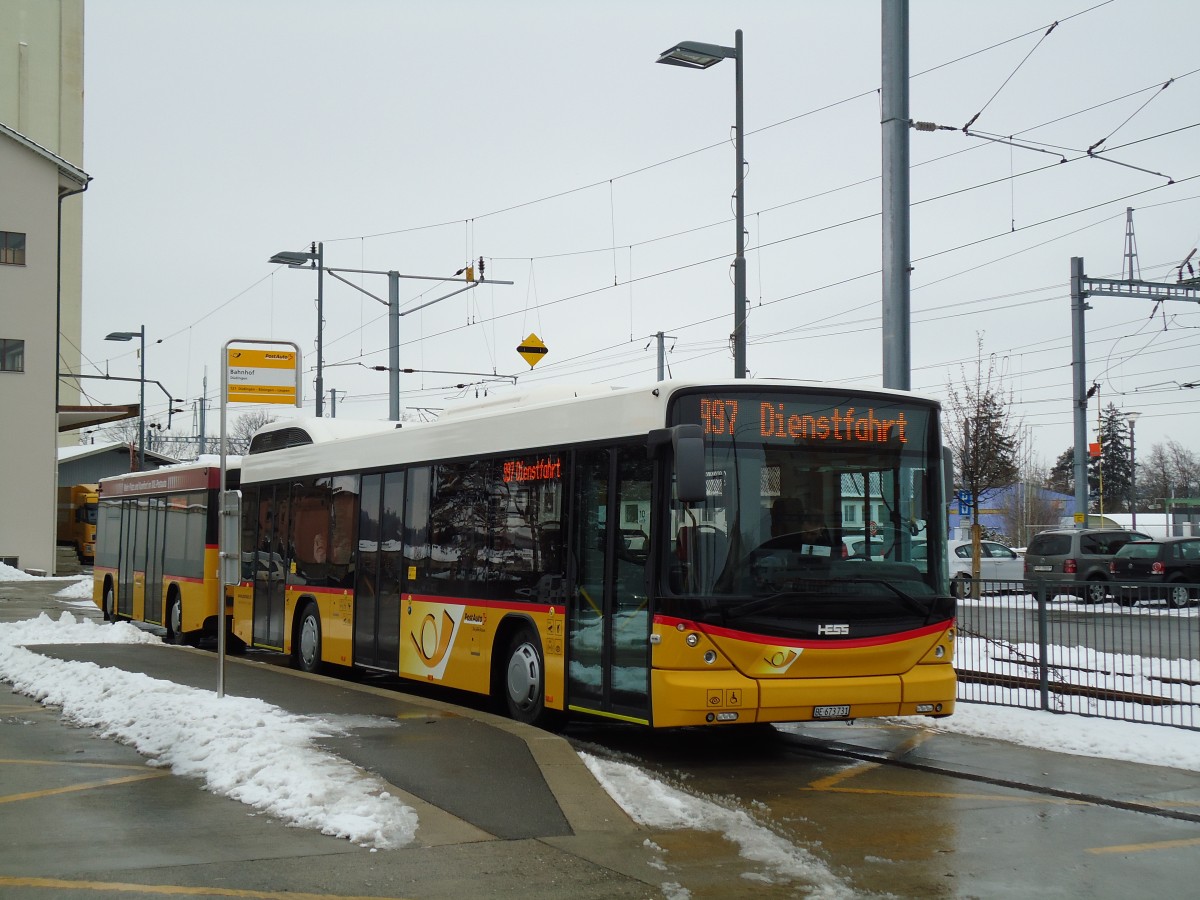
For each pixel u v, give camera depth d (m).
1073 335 33.25
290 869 6.48
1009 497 68.94
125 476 25.53
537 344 26.98
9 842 6.98
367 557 14.90
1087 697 12.00
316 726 10.55
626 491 10.31
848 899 6.17
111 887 6.07
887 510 10.25
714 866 6.73
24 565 47.53
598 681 10.45
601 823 7.58
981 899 6.22
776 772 9.79
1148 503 100.12
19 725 11.15
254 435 19.03
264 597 17.95
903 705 9.98
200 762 8.90
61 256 67.69
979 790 9.02
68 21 70.69
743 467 9.84
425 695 15.20
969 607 13.43
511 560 11.93
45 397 48.28
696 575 9.55
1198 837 7.58
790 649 9.62
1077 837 7.56
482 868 6.58
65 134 70.56
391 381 31.36
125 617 24.81
